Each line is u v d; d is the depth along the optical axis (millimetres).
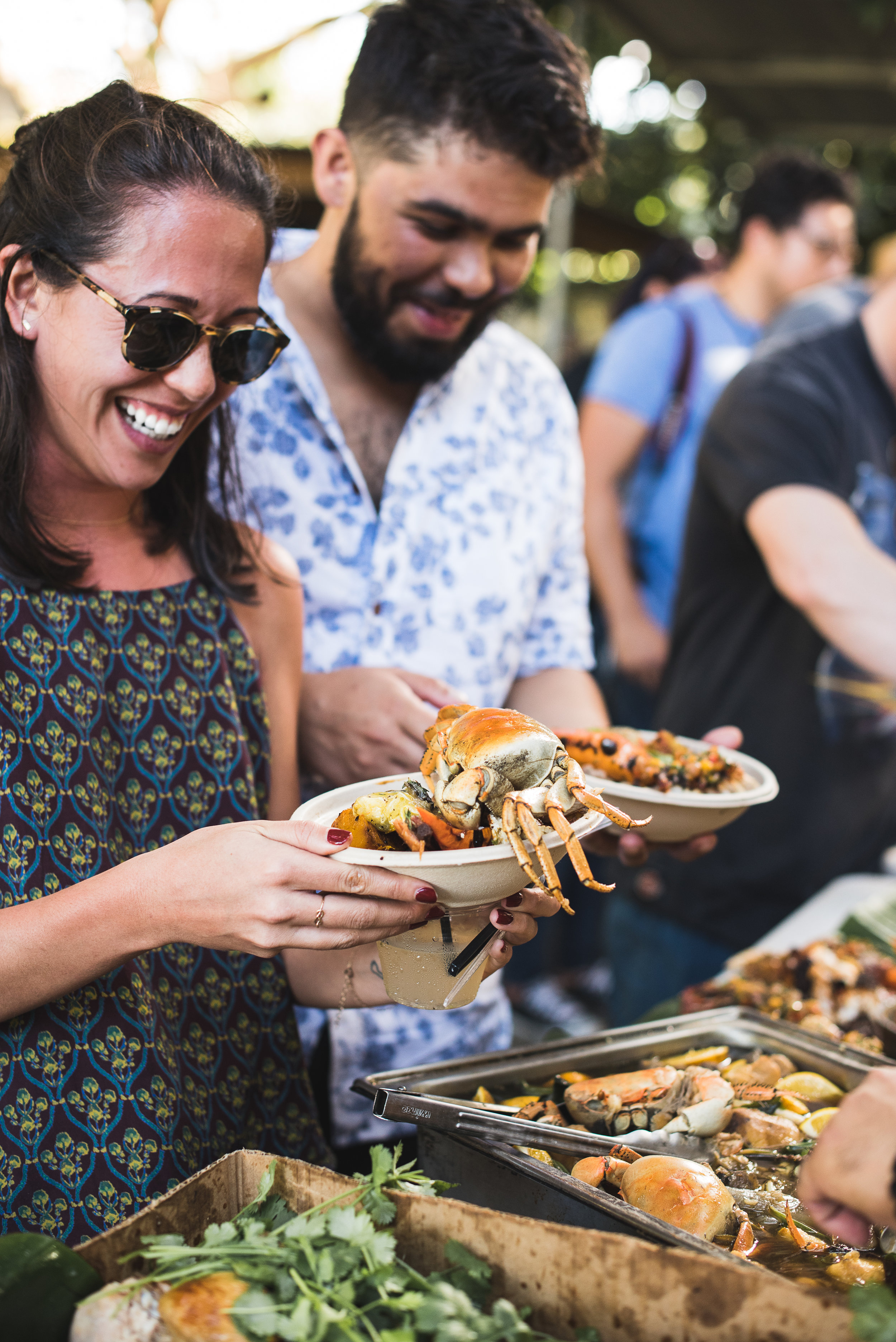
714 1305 860
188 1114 1368
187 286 1271
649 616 4336
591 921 4910
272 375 2039
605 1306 896
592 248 7168
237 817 1487
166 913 1120
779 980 2039
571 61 1801
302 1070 1570
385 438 2172
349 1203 976
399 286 1893
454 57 1711
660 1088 1317
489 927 1190
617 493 4301
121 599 1438
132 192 1245
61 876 1304
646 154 9414
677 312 4211
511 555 2230
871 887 2730
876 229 8906
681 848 1798
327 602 2102
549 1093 1400
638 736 1769
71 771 1336
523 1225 919
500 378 2266
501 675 2271
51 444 1380
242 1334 837
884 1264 1087
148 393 1307
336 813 1234
